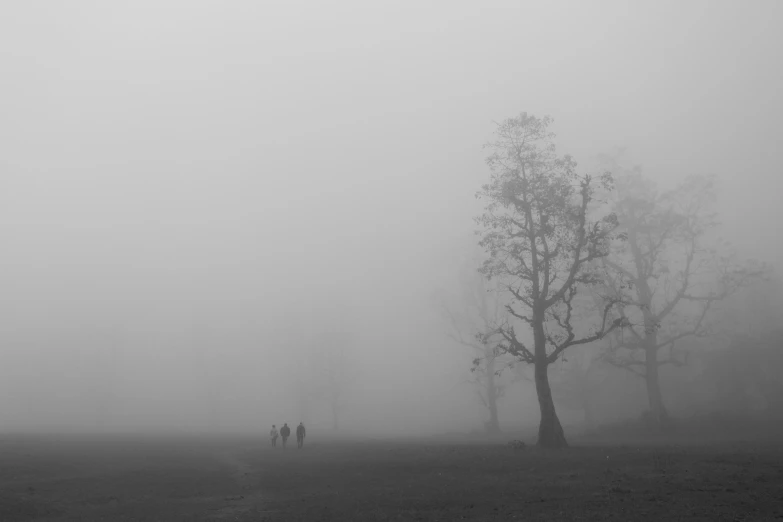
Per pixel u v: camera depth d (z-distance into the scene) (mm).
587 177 33188
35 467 26141
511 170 35625
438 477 22562
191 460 33250
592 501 16078
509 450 31062
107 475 25562
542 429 32812
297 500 19438
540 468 23641
